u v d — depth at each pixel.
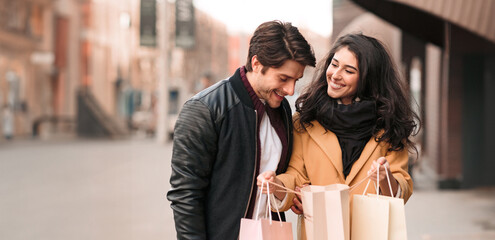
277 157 2.58
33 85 28.81
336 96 2.67
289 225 2.32
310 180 2.72
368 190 2.64
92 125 29.80
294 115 2.83
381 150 2.68
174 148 2.41
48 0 30.12
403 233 2.35
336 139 2.70
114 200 8.55
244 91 2.44
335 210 2.32
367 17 13.10
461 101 10.24
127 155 17.02
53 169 12.87
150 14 23.50
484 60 10.17
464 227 6.77
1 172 12.15
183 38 25.36
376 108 2.67
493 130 10.23
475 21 6.55
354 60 2.62
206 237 2.42
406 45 12.78
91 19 36.97
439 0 6.62
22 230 6.40
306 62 2.34
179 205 2.36
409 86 2.78
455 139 10.27
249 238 2.27
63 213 7.48
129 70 46.78
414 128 2.74
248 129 2.43
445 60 10.29
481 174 10.23
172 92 28.31
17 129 26.50
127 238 6.02
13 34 26.31
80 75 35.34
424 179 11.38
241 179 2.42
